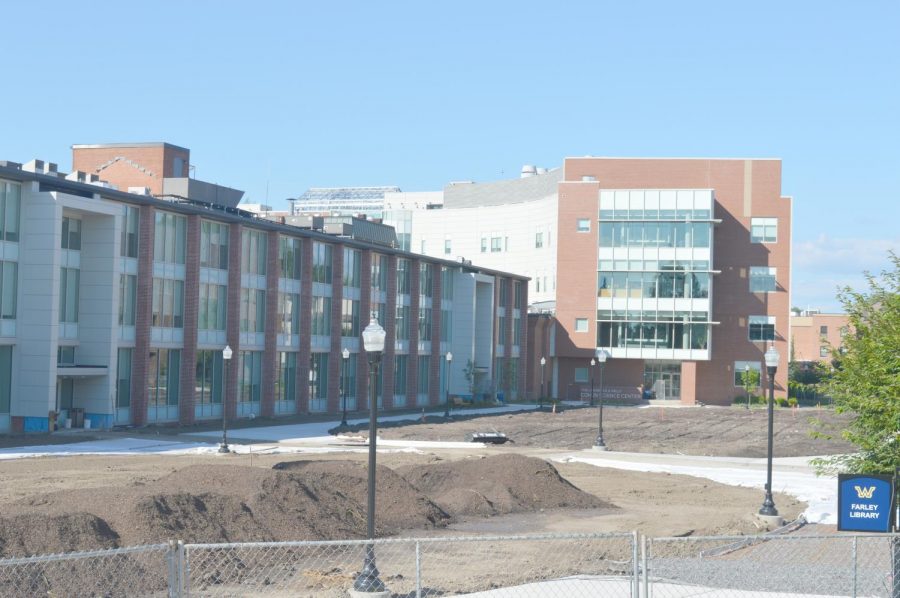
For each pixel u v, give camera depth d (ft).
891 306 72.38
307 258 223.71
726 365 336.29
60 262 162.50
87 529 59.93
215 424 190.80
